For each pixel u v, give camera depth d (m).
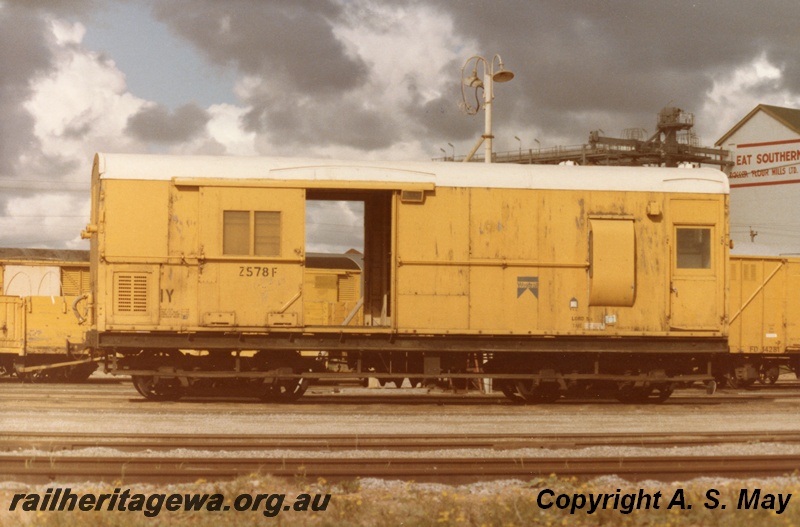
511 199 16.84
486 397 18.88
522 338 16.86
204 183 16.27
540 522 8.00
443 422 14.28
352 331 16.47
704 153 69.00
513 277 16.77
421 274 16.61
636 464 10.25
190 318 16.20
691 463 10.30
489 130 22.11
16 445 11.07
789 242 66.56
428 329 16.56
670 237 17.19
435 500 8.67
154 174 16.25
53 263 26.31
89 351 18.05
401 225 16.59
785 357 23.59
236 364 16.59
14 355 24.03
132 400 17.05
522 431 13.30
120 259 16.12
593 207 17.02
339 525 7.84
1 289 25.84
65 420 13.78
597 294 16.84
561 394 18.34
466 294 16.67
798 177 66.12
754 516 8.06
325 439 11.79
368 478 9.49
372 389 20.88
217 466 9.97
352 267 27.77
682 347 17.20
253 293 16.31
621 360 17.58
